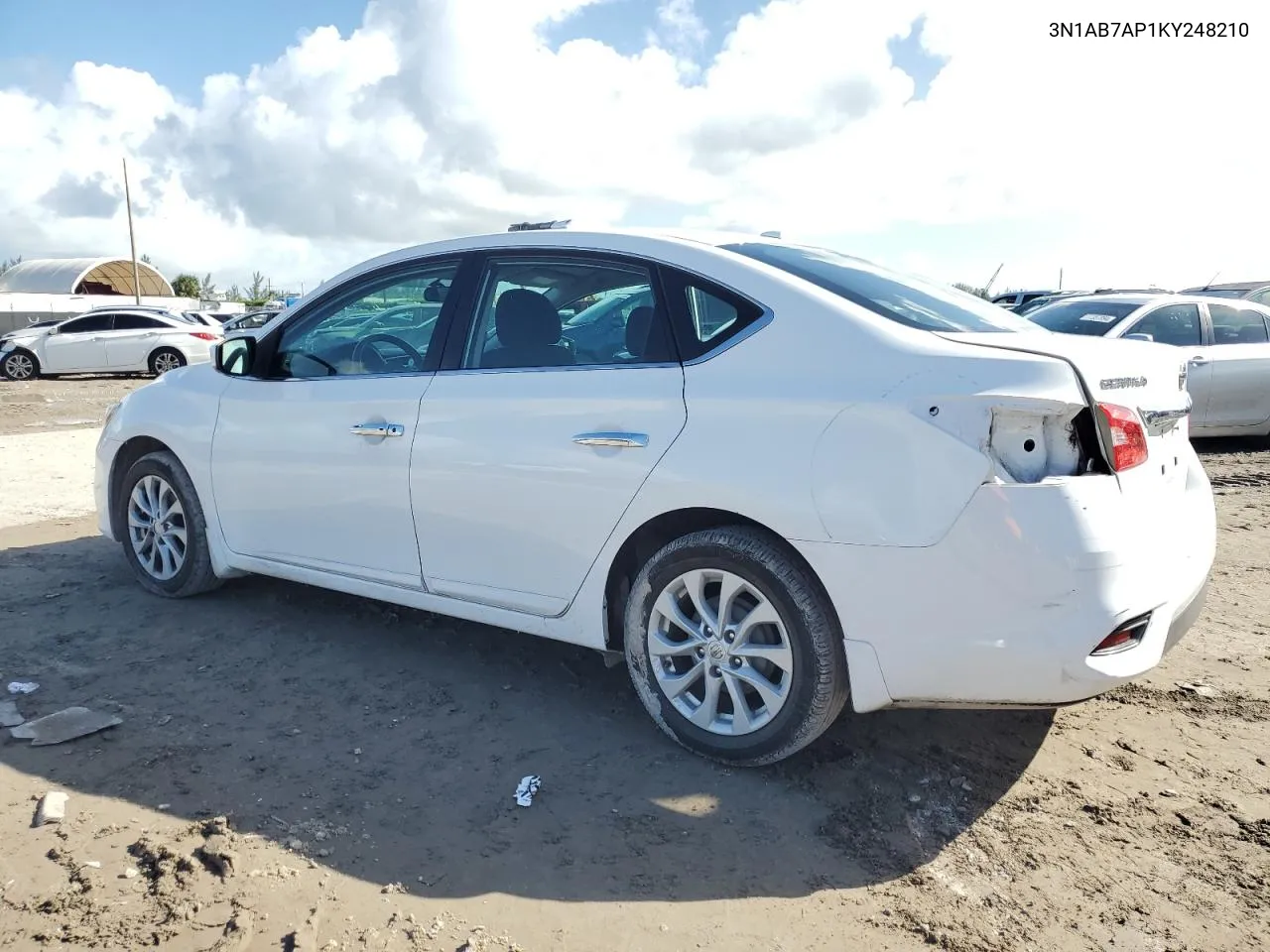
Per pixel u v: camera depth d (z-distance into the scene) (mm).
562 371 3254
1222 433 9383
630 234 3322
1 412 13742
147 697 3514
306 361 4070
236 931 2225
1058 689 2523
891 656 2652
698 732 3066
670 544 3043
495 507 3328
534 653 4031
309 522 3928
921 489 2564
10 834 2602
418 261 3795
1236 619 4586
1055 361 2545
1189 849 2643
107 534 4832
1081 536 2482
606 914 2342
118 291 71625
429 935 2246
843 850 2633
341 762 3068
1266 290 14883
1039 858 2604
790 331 2875
